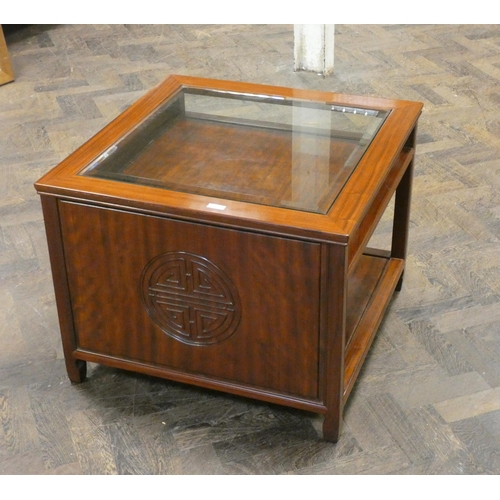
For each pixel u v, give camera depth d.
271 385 2.41
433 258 3.25
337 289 2.15
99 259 2.38
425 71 4.86
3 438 2.48
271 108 2.75
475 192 3.66
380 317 2.76
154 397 2.62
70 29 5.67
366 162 2.38
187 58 5.16
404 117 2.63
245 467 2.35
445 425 2.47
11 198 3.71
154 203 2.20
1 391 2.66
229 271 2.25
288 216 2.12
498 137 4.11
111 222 2.30
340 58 5.09
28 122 4.40
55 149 4.11
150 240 2.29
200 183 2.31
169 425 2.51
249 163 2.42
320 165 2.39
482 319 2.92
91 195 2.25
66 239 2.38
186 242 2.25
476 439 2.42
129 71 5.00
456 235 3.38
